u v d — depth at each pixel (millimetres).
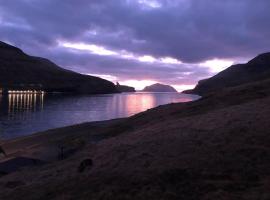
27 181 17750
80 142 29062
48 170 19719
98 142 26266
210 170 12836
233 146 15203
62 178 15578
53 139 36094
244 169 12641
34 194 13797
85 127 44031
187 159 14391
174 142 17812
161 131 22016
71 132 41000
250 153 14164
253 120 19266
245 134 16781
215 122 20828
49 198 12938
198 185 11547
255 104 24141
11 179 19172
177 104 38625
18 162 24781
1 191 15875
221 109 25906
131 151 18219
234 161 13477
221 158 13906
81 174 15312
